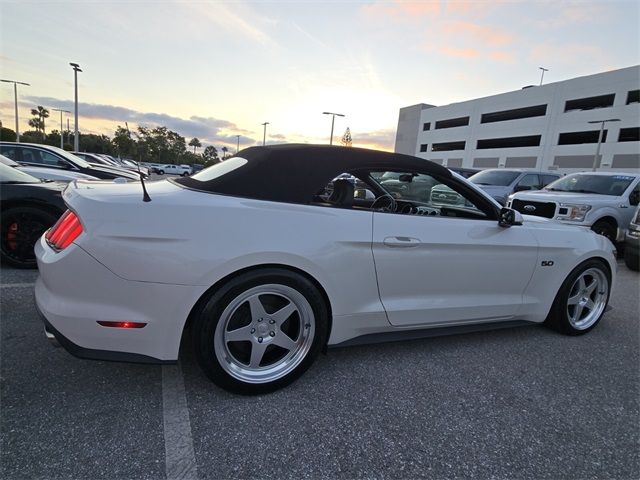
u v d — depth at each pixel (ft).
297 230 6.89
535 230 9.73
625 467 5.84
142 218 6.15
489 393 7.61
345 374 8.00
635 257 18.99
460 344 9.77
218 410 6.55
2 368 7.32
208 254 6.25
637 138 115.03
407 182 9.11
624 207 21.90
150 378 7.34
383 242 7.61
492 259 8.94
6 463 5.14
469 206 9.28
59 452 5.40
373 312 7.81
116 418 6.17
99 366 7.59
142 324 6.15
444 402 7.21
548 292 10.07
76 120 88.84
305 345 7.30
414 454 5.84
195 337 6.49
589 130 125.90
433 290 8.43
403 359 8.79
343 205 7.70
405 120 212.02
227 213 6.56
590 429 6.68
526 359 9.14
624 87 117.08
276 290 6.87
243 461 5.49
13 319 9.35
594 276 10.92
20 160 26.48
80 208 6.26
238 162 7.61
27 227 13.34
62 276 6.02
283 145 7.74
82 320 5.97
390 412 6.81
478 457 5.87
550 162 138.31
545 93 139.44
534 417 6.93
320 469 5.44
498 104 156.66
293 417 6.50
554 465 5.80
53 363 7.59
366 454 5.78
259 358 7.02
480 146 166.91
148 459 5.41
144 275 6.06
